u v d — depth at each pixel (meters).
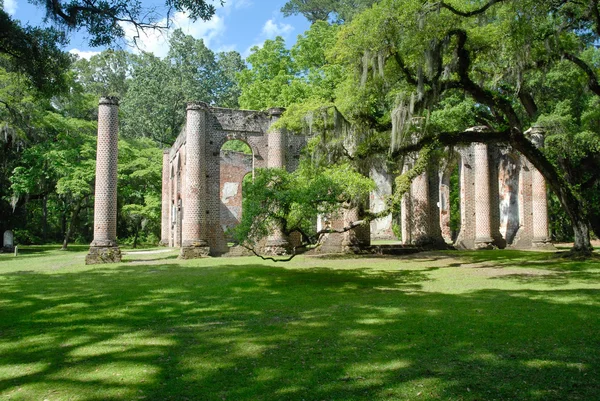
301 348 6.75
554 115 26.84
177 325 8.63
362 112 19.84
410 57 17.61
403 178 18.39
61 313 9.95
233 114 27.97
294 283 14.45
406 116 17.61
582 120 26.27
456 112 28.28
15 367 6.11
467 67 18.25
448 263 20.72
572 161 30.61
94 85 54.25
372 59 16.81
